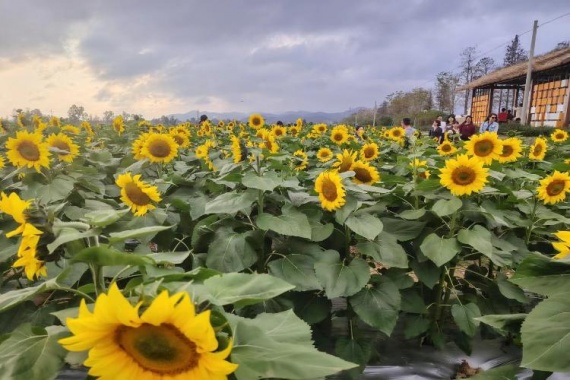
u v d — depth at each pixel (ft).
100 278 5.17
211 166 19.22
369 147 23.93
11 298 5.08
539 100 128.88
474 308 11.76
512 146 17.79
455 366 12.64
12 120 34.50
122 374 3.80
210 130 43.37
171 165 22.70
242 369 4.18
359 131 49.19
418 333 12.21
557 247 6.32
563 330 5.31
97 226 5.13
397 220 12.71
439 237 11.60
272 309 10.73
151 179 20.94
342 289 10.36
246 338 4.61
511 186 17.93
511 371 6.78
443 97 249.96
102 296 3.54
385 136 43.55
